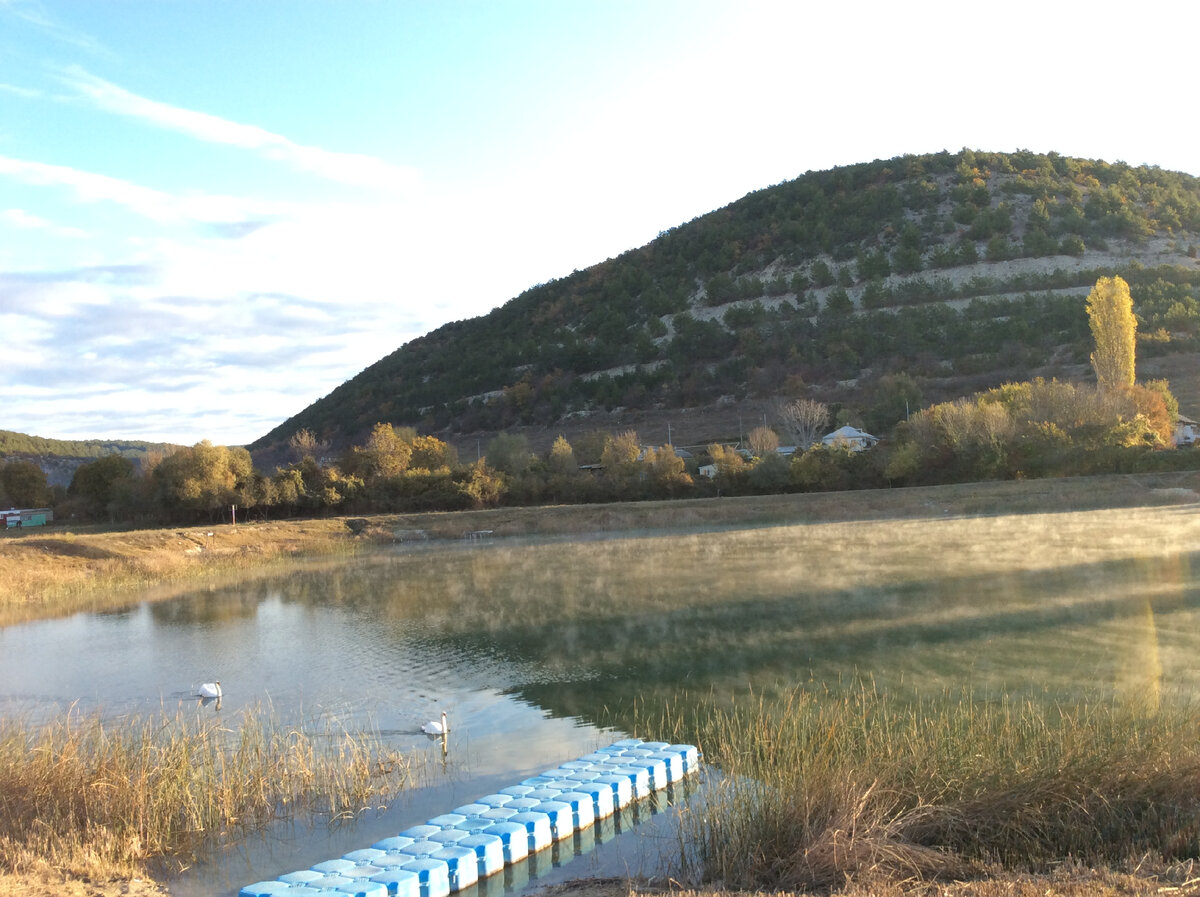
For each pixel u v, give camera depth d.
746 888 10.62
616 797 13.91
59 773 13.80
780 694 19.95
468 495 82.50
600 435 118.25
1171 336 127.56
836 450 82.06
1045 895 9.06
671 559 46.31
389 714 20.23
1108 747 12.16
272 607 37.44
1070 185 196.12
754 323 169.12
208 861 12.60
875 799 11.48
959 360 132.75
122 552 54.09
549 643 27.16
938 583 33.47
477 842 12.09
